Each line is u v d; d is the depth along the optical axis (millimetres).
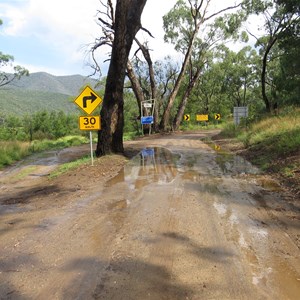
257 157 13047
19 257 4473
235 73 58000
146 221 5688
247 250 4469
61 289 3604
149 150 17719
